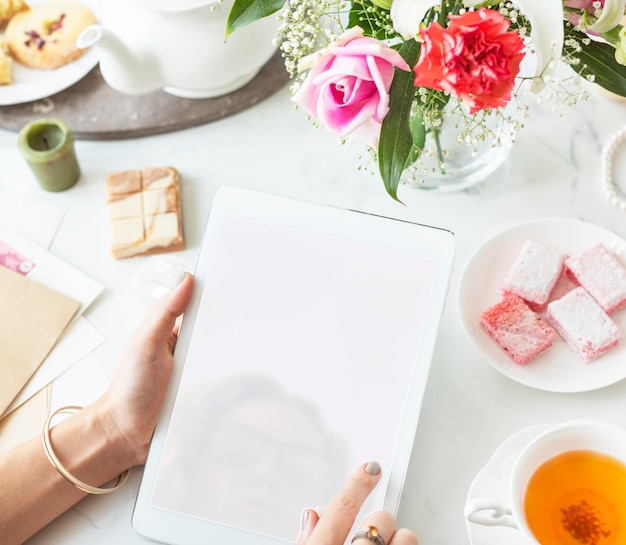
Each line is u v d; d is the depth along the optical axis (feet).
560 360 2.69
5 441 2.78
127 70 2.90
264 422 2.46
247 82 3.22
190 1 2.76
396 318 2.45
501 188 3.02
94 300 2.98
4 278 2.98
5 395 2.83
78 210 3.13
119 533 2.63
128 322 2.94
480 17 1.85
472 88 1.84
